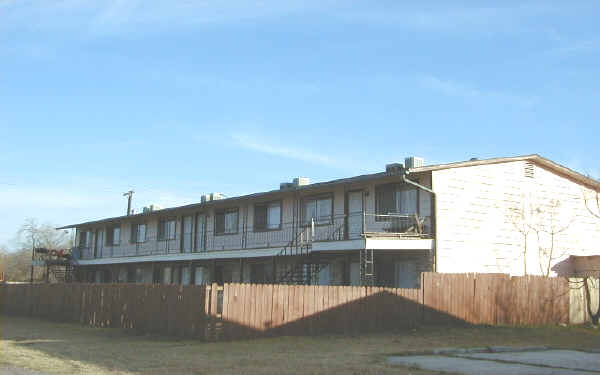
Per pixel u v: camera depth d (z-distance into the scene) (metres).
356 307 20.73
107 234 48.06
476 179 26.39
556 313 25.02
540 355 15.82
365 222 25.39
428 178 25.12
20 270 80.31
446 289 22.66
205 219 37.44
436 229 24.69
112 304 23.75
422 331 21.12
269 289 19.25
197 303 18.81
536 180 28.58
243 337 18.61
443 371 12.63
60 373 12.05
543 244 28.30
